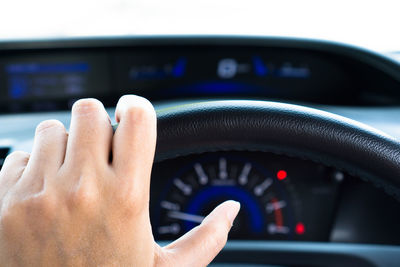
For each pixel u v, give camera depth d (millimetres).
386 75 1343
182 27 1495
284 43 1435
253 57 1470
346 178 1143
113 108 1414
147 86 1475
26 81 1412
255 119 444
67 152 302
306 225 1194
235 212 371
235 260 1153
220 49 1459
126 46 1422
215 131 443
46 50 1400
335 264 1130
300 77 1486
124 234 297
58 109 1446
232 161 1162
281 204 1192
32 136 1037
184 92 1499
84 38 1396
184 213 1198
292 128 447
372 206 1145
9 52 1388
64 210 289
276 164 1163
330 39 1429
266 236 1209
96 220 292
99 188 292
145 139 302
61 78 1427
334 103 1507
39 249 295
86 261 296
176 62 1465
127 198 290
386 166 449
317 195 1174
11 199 299
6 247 298
